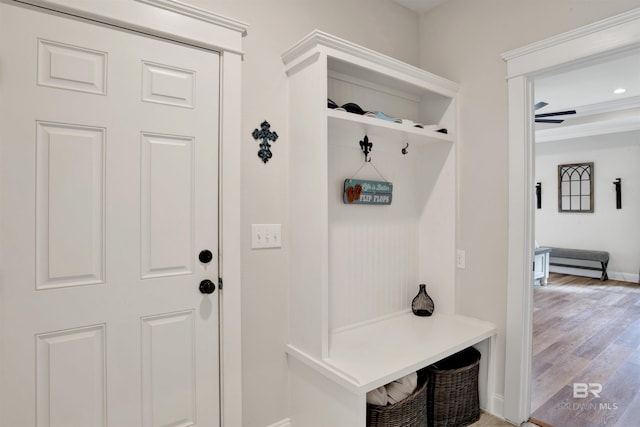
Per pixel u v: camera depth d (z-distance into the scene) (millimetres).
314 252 1689
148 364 1470
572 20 1801
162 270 1498
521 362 1958
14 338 1231
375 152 2209
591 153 6098
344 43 1703
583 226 6207
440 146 2330
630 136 5707
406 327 2105
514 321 1975
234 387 1667
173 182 1516
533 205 2004
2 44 1209
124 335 1419
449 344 1849
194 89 1561
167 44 1497
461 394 1947
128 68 1417
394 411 1646
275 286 1823
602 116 5059
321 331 1649
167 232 1505
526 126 1959
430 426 1929
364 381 1467
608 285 5508
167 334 1511
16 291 1234
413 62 2492
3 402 1217
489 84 2115
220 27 1611
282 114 1836
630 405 2209
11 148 1225
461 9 2273
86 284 1349
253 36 1743
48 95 1278
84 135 1341
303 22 1922
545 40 1849
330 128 1988
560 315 4055
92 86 1353
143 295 1456
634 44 1597
